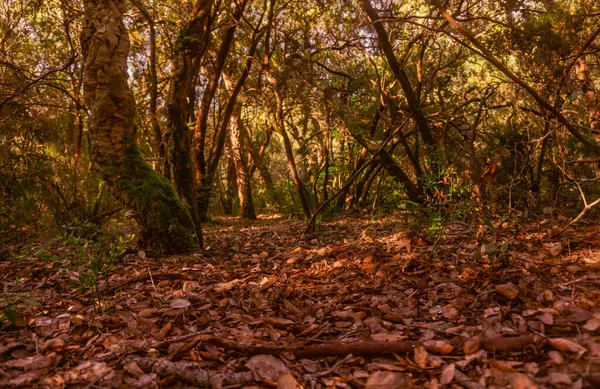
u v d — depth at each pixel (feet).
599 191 19.01
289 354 7.65
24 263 16.12
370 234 18.81
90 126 17.33
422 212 16.80
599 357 6.55
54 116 36.60
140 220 17.22
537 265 11.09
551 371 6.40
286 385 6.57
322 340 8.42
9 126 32.68
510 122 24.13
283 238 22.79
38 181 28.50
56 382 6.96
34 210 27.50
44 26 34.50
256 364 7.28
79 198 28.53
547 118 19.70
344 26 29.55
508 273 10.67
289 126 51.06
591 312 8.04
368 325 8.96
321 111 37.45
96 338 8.78
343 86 33.88
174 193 18.04
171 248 17.13
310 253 16.51
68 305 11.09
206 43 25.18
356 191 34.68
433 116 24.49
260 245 20.65
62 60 36.52
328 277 12.75
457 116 22.62
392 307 10.07
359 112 32.91
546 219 16.22
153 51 34.04
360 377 6.95
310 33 31.73
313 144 45.06
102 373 7.14
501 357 7.09
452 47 25.44
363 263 13.44
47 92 36.32
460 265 12.24
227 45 31.81
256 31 33.88
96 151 17.35
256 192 74.02
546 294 8.93
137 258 16.14
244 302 10.66
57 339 8.55
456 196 16.74
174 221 17.29
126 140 17.49
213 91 32.27
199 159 32.40
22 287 13.08
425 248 14.37
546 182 25.80
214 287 11.51
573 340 7.14
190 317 9.90
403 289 11.14
